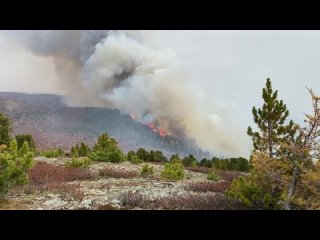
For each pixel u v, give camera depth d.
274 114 13.17
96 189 16.89
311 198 11.27
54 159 30.59
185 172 29.06
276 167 12.00
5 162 13.35
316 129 10.73
